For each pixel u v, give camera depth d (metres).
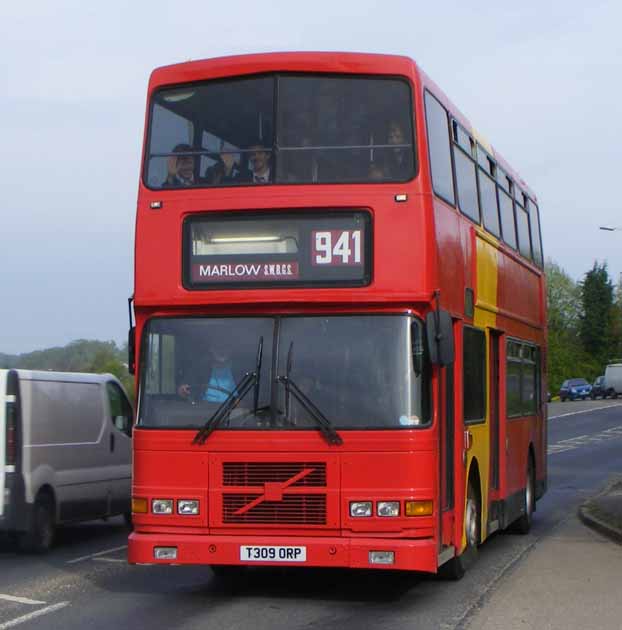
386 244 10.75
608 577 13.20
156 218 11.16
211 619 10.46
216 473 10.68
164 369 11.00
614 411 73.69
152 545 10.68
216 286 10.95
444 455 11.19
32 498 15.62
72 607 11.23
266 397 10.71
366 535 10.42
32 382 15.98
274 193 10.92
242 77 11.33
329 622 10.31
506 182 16.62
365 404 10.58
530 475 18.27
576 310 138.25
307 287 10.77
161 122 11.42
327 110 11.12
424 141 11.02
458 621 10.34
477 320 13.39
